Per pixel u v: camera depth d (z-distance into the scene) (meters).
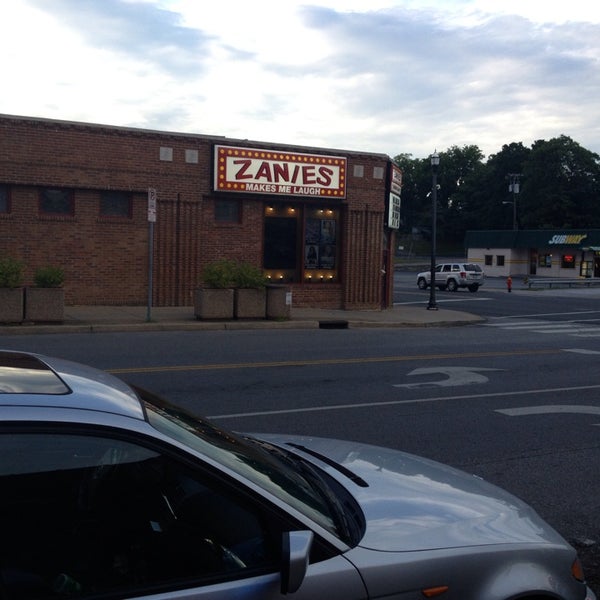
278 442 4.35
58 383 2.86
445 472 3.96
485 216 125.44
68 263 20.78
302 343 16.75
